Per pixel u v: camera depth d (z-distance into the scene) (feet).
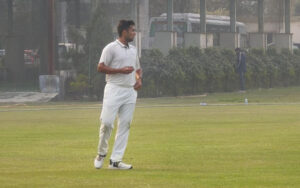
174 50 327.67
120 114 97.04
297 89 360.69
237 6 461.37
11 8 338.95
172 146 122.31
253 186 80.53
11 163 101.96
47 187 80.18
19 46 338.95
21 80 338.95
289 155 108.68
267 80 371.97
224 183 82.58
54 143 129.59
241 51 345.31
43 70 324.60
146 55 319.27
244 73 349.20
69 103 267.80
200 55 337.52
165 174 90.12
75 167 97.71
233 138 134.72
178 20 406.21
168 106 239.09
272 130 150.30
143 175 89.40
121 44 96.78
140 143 127.54
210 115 196.34
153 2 409.28
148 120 180.24
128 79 96.48
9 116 199.52
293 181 84.12
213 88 336.49
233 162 101.35
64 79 301.43
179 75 312.29
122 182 83.66
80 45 307.78
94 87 295.69
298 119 180.34
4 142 131.75
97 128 160.97
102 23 301.63
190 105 244.63
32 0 331.57
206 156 108.17
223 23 445.37
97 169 95.61
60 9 331.98
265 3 438.81
